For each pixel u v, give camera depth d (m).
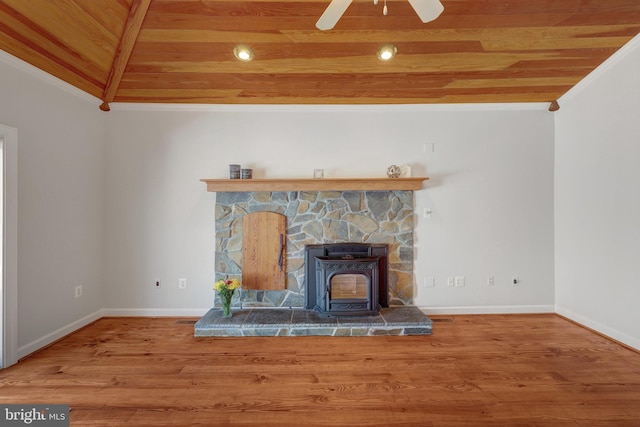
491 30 2.65
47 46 2.52
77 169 3.17
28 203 2.65
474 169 3.62
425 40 2.74
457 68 3.07
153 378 2.33
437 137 3.62
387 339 3.02
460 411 1.97
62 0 2.25
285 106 3.60
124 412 1.96
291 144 3.61
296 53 2.87
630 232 2.80
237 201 3.59
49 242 2.86
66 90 3.01
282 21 2.56
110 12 2.45
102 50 2.77
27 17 2.26
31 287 2.69
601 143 3.06
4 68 2.43
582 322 3.30
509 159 3.62
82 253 3.25
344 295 3.53
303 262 3.60
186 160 3.58
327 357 2.66
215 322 3.15
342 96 3.47
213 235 3.60
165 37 2.69
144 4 2.41
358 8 2.44
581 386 2.22
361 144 3.62
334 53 2.87
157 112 3.57
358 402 2.06
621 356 2.65
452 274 3.62
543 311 3.63
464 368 2.47
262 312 3.45
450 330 3.22
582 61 2.98
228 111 3.59
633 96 2.75
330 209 3.61
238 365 2.53
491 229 3.62
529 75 3.17
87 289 3.33
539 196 3.62
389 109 3.61
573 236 3.40
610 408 1.99
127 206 3.56
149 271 3.58
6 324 2.46
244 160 3.60
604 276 3.05
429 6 1.79
